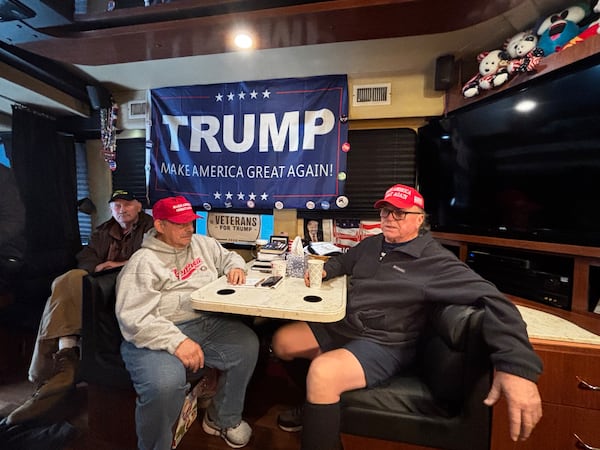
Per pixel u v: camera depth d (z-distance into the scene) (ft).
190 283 5.12
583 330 3.86
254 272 5.81
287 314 3.81
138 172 9.36
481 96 5.90
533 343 3.68
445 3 4.60
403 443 3.76
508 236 5.35
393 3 4.59
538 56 4.75
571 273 4.67
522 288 5.11
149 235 5.12
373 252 5.08
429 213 7.19
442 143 6.77
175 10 5.11
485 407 3.45
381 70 7.36
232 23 5.13
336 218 8.34
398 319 4.34
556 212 4.64
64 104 8.22
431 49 6.32
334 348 4.66
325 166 7.88
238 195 8.42
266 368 6.86
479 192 5.89
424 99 7.36
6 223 6.41
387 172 8.00
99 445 4.68
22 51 6.48
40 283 7.66
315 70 7.41
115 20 5.41
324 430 3.54
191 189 8.67
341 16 4.92
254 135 8.18
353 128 8.13
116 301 4.37
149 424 3.89
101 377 4.57
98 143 9.73
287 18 4.97
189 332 4.93
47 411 5.19
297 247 5.72
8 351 6.68
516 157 5.19
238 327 5.09
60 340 5.71
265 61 6.97
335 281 5.21
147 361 4.06
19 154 8.09
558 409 3.65
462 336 3.47
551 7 4.93
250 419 5.39
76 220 9.64
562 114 4.51
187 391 4.60
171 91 8.57
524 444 3.62
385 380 4.05
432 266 4.31
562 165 4.54
